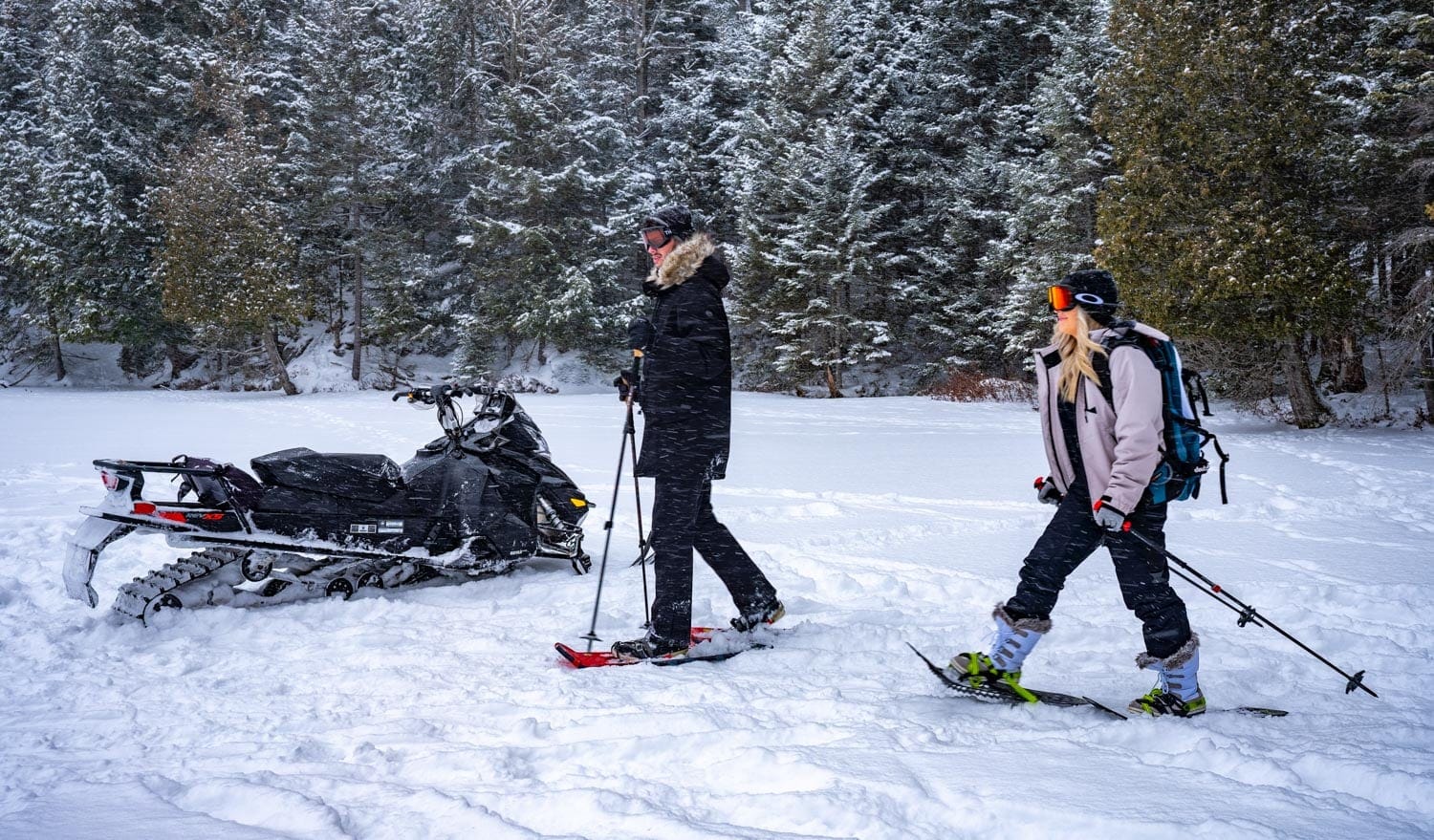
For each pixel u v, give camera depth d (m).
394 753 2.62
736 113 32.88
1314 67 14.80
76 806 2.22
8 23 37.03
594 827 2.10
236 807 2.22
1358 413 17.25
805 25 30.61
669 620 3.61
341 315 34.06
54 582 5.07
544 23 33.28
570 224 31.05
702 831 2.03
